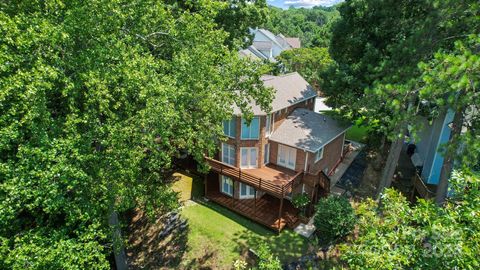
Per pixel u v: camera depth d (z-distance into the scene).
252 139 22.05
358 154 29.36
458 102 10.18
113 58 12.07
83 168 12.00
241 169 22.97
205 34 16.22
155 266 18.47
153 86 12.27
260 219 20.55
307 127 23.55
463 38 13.88
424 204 8.30
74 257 10.78
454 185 8.40
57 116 13.70
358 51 24.56
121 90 12.39
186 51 15.22
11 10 12.73
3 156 11.56
